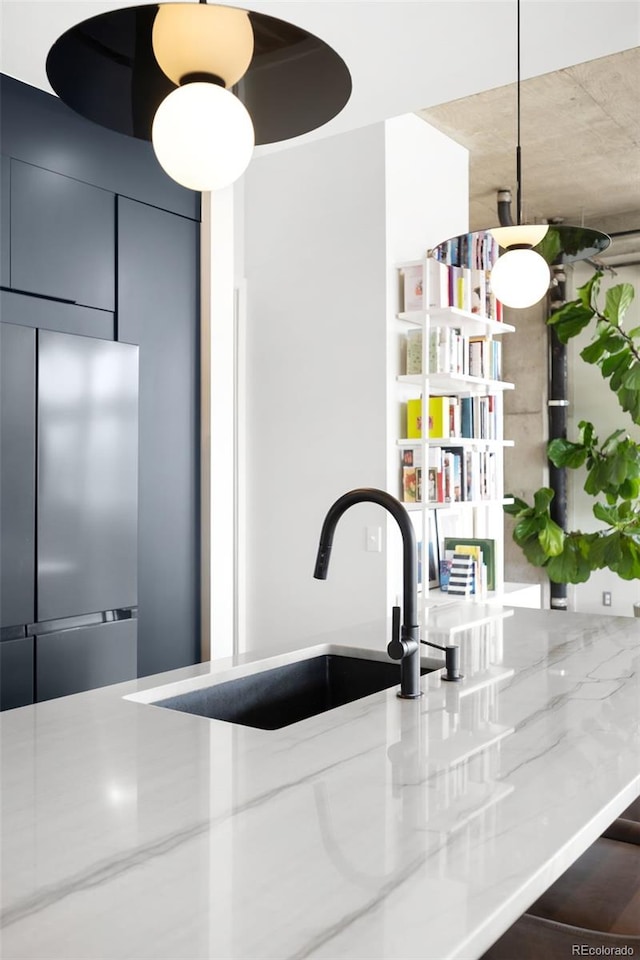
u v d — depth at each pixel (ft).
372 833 3.60
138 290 11.87
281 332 15.15
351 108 10.96
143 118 5.50
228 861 3.34
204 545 12.80
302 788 4.14
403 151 14.35
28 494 9.70
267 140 5.74
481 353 14.79
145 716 5.46
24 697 9.85
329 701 7.62
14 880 3.18
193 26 4.51
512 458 22.25
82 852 3.43
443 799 3.99
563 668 6.66
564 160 17.21
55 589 10.00
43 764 4.52
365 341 14.14
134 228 11.81
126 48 4.78
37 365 9.80
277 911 2.95
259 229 15.37
